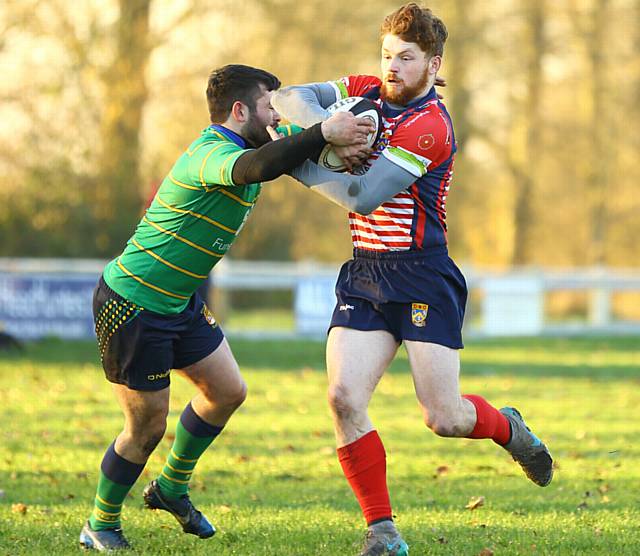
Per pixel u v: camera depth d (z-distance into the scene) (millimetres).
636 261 130125
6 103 72688
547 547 17250
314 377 45531
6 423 31344
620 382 45000
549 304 122125
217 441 28625
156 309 16125
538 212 135500
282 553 16734
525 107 115688
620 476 24000
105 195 74125
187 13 78250
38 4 72688
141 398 16531
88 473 23891
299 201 99188
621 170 123812
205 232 15906
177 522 19172
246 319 86188
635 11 114438
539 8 110188
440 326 15945
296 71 87688
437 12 105500
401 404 37438
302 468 24875
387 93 16078
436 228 16172
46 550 16922
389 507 15828
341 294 16406
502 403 37438
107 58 74562
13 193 73250
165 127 79875
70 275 58812
